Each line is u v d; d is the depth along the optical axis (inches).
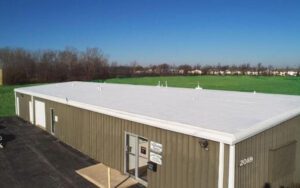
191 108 501.0
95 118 591.8
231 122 389.1
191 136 385.7
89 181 491.2
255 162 374.3
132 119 479.5
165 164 423.5
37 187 470.6
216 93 700.7
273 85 2197.3
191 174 386.9
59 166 560.1
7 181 494.9
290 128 438.3
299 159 460.4
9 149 674.2
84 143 635.5
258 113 437.1
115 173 518.3
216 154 356.8
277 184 411.5
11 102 1487.5
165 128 417.1
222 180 350.0
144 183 473.4
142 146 505.0
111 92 781.3
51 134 810.2
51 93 855.1
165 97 642.2
